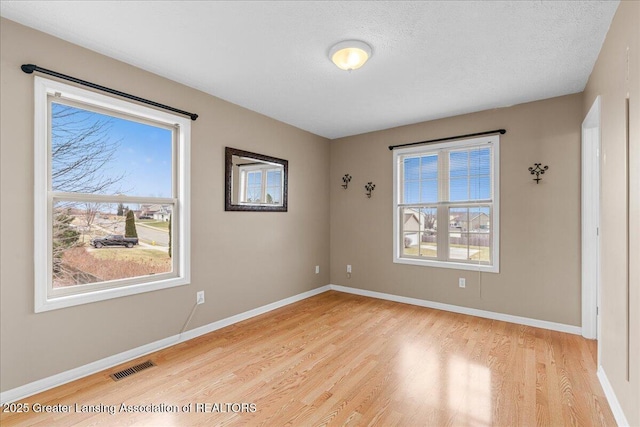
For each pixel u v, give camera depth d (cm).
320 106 349
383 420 181
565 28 204
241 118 349
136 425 176
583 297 300
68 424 176
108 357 241
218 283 325
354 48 222
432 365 244
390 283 430
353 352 268
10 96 196
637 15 154
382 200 438
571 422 179
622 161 180
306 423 178
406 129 416
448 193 388
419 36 214
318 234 468
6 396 195
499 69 261
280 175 402
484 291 358
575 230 308
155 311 272
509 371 234
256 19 197
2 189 194
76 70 224
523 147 335
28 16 193
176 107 286
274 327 328
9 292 196
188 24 202
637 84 154
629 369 167
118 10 188
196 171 304
